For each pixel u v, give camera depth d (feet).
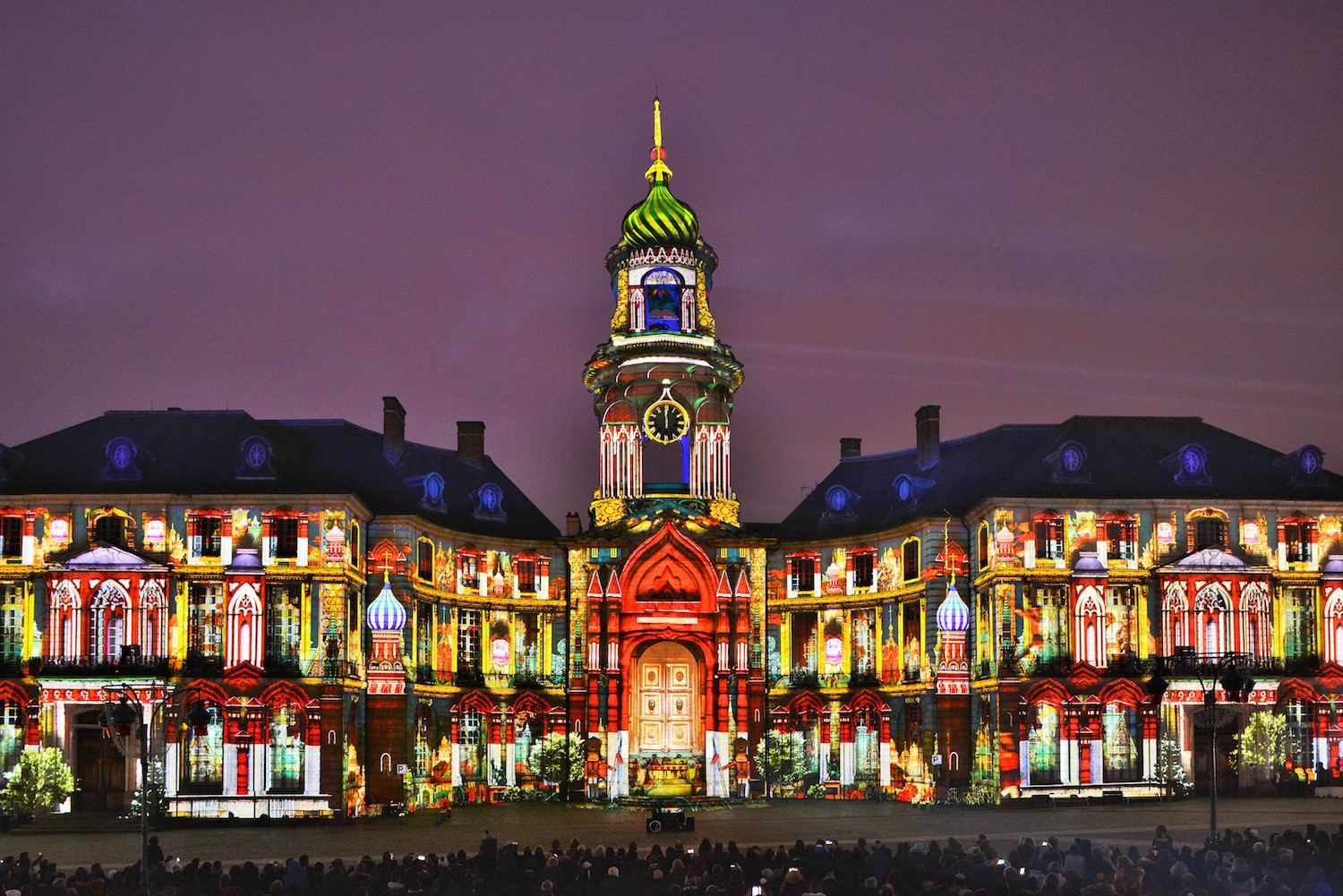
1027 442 246.68
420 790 230.48
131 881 108.27
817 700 250.78
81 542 216.95
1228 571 225.15
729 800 233.96
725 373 259.60
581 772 243.19
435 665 241.14
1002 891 97.09
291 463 229.25
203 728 169.07
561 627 255.70
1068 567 224.53
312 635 213.46
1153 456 236.84
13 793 193.88
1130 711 222.07
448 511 249.96
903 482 253.85
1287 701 224.74
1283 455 240.12
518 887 98.89
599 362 259.60
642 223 259.60
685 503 251.39
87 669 209.26
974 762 228.02
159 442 228.02
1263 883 94.12
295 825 203.72
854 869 106.42
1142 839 163.53
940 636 228.63
